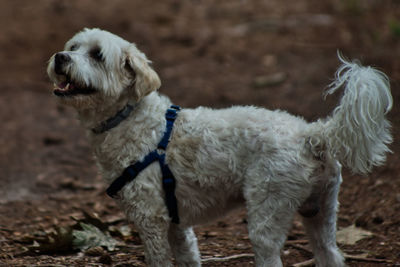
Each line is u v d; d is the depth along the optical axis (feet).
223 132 20.25
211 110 21.44
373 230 27.12
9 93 54.34
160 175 20.26
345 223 28.55
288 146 19.40
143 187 20.06
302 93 46.32
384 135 18.90
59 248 24.79
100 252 24.61
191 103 47.70
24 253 24.44
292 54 55.83
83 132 46.42
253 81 50.88
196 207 20.75
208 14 71.92
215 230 28.99
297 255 25.07
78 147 43.39
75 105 21.24
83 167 39.78
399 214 28.22
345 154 18.79
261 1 74.18
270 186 19.38
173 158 20.27
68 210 32.04
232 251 25.52
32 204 33.01
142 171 20.17
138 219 20.26
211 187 20.44
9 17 76.69
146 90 20.95
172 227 21.84
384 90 18.35
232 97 48.03
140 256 24.57
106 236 26.13
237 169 20.07
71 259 23.91
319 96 44.83
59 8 79.61
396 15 63.57
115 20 72.79
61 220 30.14
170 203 20.36
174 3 78.18
